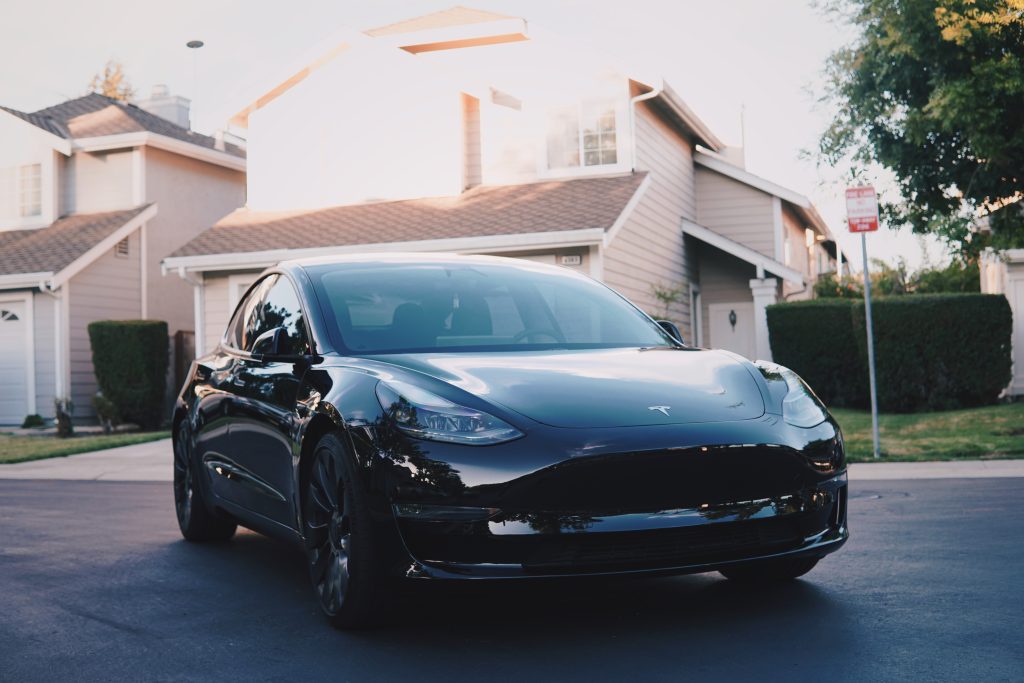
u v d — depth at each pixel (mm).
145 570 5164
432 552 3441
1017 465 8531
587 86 17453
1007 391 15938
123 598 4516
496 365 3945
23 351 19562
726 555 3518
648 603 4094
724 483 3508
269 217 18219
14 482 10281
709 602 4078
